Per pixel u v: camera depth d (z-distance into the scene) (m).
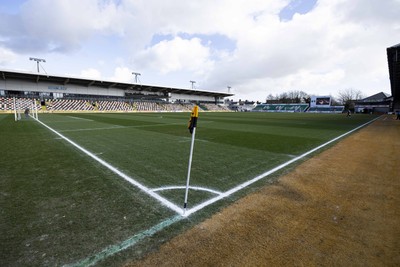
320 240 2.28
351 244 2.21
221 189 3.68
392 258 2.00
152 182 3.98
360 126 16.33
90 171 4.59
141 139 9.05
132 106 54.94
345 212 2.89
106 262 1.93
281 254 2.06
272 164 5.32
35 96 42.88
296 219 2.71
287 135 10.79
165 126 15.00
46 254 2.02
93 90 50.72
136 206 3.02
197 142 8.46
